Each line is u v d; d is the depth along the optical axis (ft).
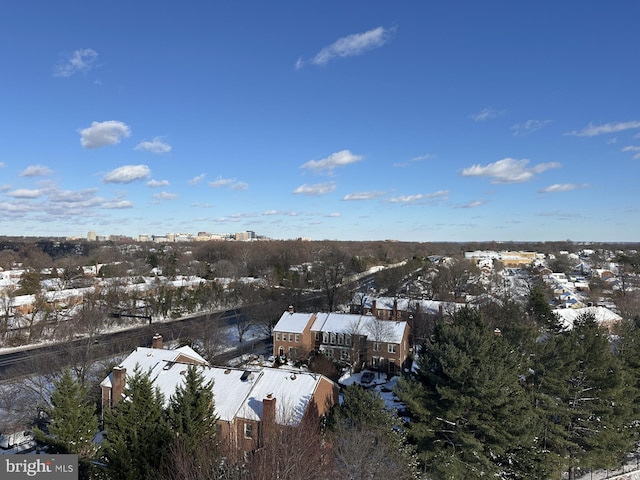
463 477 96.68
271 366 213.66
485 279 458.09
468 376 101.76
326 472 82.43
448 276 402.11
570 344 124.88
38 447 117.50
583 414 116.37
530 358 128.67
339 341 226.38
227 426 116.47
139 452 88.28
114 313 268.62
